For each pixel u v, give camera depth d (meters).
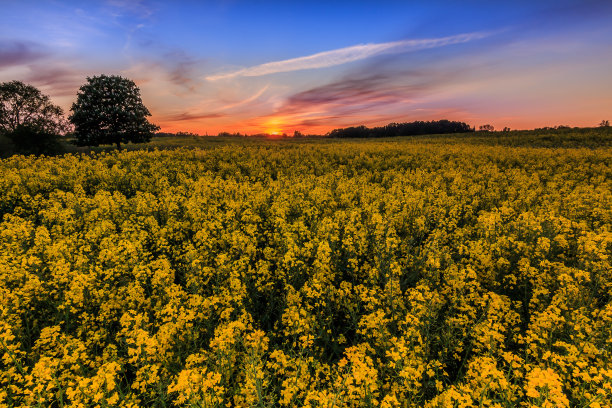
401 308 5.61
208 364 4.40
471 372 3.97
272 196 14.86
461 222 12.43
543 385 3.10
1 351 4.38
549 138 59.25
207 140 85.06
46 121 69.12
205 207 12.77
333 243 8.30
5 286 6.38
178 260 8.48
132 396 3.99
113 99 51.16
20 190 15.35
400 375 3.67
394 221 10.52
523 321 5.91
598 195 12.86
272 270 8.12
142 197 13.97
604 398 3.36
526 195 14.61
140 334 4.13
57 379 4.02
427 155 30.59
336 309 6.07
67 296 5.65
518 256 8.15
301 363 4.14
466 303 5.91
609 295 6.26
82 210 12.42
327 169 24.92
